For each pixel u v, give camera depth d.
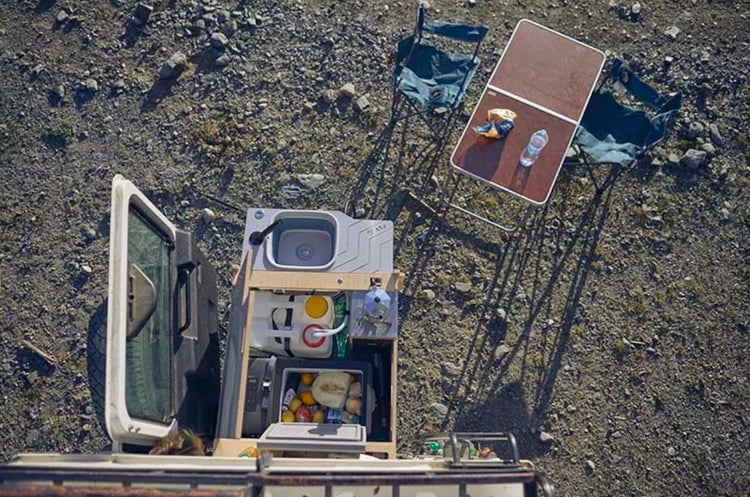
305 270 3.89
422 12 4.54
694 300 4.95
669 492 4.43
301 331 3.83
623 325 4.86
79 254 4.85
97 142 5.20
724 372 4.75
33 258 4.82
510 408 4.60
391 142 5.30
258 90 5.42
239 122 5.31
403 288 4.86
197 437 3.37
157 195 5.07
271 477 2.35
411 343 4.73
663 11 5.90
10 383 4.48
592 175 5.08
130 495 2.26
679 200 5.21
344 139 5.29
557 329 4.82
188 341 3.59
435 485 2.57
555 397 4.64
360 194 5.14
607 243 5.08
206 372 3.84
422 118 5.17
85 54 5.47
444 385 4.63
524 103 4.55
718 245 5.11
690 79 5.61
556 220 5.12
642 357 4.77
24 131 5.20
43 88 5.34
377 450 3.40
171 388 3.44
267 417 3.61
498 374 4.68
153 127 5.27
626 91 4.71
